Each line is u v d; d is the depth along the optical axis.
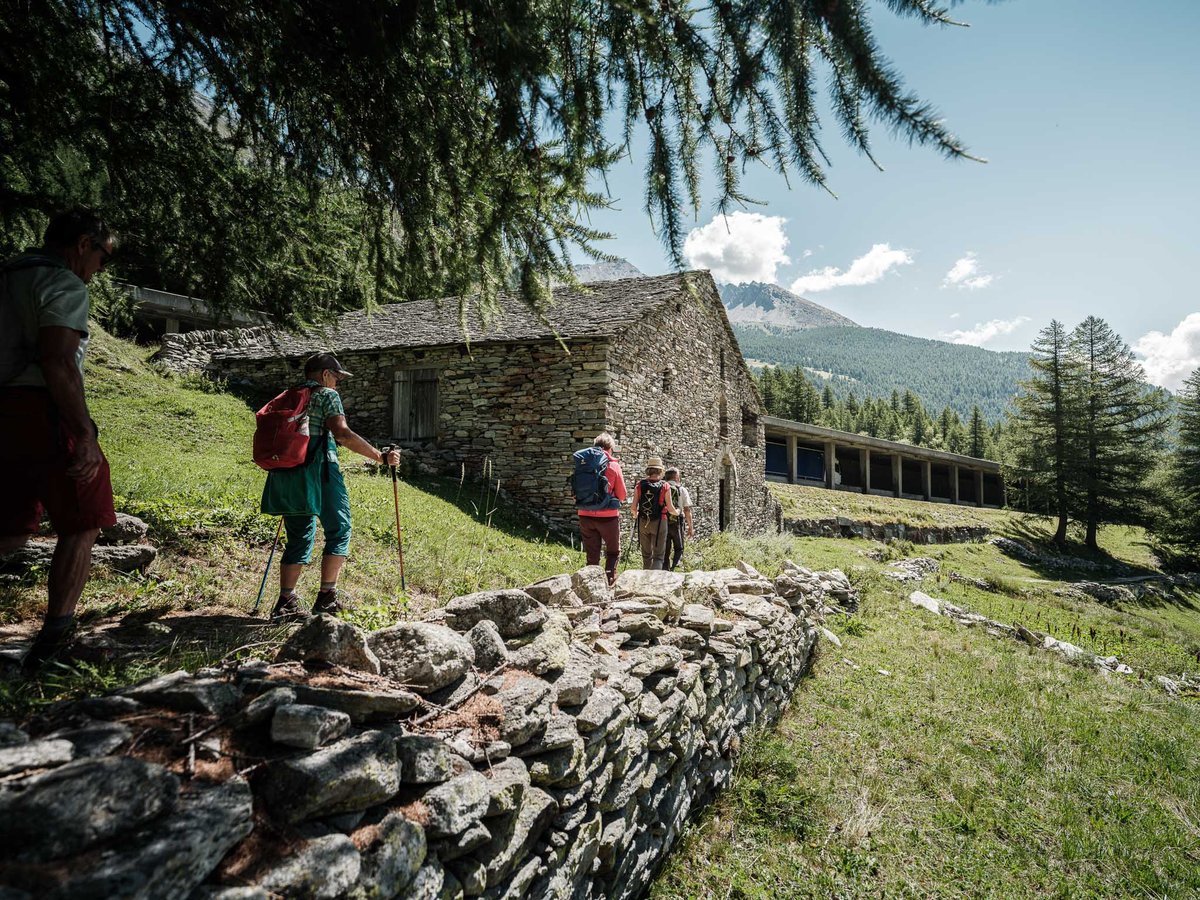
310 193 3.71
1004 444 45.78
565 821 2.46
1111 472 39.28
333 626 2.17
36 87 3.21
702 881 3.52
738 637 4.96
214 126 3.41
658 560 8.15
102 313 5.39
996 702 7.14
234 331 4.88
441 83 2.84
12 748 1.23
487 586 6.50
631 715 3.11
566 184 2.82
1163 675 11.25
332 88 3.04
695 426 18.03
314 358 3.71
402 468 12.78
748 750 4.83
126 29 3.10
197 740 1.52
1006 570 28.91
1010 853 4.27
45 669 2.06
